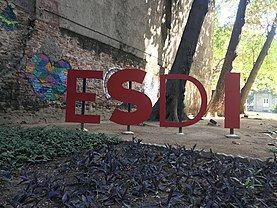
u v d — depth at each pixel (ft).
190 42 26.96
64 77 27.09
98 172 9.75
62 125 23.84
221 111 41.75
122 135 18.06
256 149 14.38
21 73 22.89
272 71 75.87
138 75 18.08
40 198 7.57
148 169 9.95
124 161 10.72
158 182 8.77
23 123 23.07
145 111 18.29
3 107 21.49
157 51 46.83
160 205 7.34
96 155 11.86
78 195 7.64
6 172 9.27
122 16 36.19
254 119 44.50
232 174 9.43
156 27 45.93
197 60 58.59
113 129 21.67
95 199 7.47
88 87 30.68
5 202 7.34
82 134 15.51
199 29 27.14
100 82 32.45
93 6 30.66
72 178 9.41
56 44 26.02
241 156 12.24
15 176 9.52
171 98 26.09
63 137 14.24
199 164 11.32
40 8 24.21
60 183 8.85
